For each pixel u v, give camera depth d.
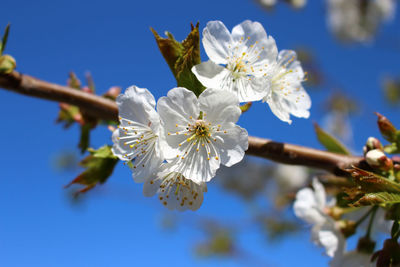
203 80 0.24
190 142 0.24
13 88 0.26
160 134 0.24
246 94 0.25
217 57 0.25
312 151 0.26
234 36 0.26
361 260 0.27
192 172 0.24
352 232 0.28
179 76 0.24
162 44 0.24
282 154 0.26
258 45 0.26
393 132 0.26
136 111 0.24
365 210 0.28
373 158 0.24
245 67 0.25
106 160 0.26
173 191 0.25
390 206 0.24
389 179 0.24
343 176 0.26
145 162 0.24
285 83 0.28
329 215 0.29
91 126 0.31
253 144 0.25
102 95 0.32
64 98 0.26
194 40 0.24
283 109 0.27
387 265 0.24
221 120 0.24
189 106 0.24
